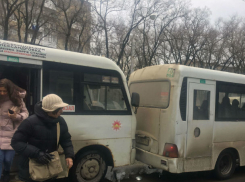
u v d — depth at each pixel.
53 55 3.75
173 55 21.39
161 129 4.66
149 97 5.16
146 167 5.99
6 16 12.45
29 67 3.52
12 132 3.18
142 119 5.19
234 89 5.48
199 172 5.80
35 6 14.67
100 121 4.15
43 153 2.43
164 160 4.43
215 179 5.34
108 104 4.30
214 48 21.06
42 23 15.48
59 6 14.71
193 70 4.74
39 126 2.48
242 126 5.55
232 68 24.88
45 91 3.65
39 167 2.45
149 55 19.44
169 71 4.73
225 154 5.28
